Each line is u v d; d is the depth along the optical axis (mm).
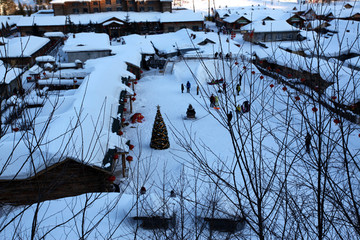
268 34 52750
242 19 63188
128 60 36000
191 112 25203
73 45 42156
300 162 10609
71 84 30391
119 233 9188
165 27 64062
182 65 39219
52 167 13344
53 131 15609
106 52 41781
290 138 16547
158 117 19984
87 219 9969
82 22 63469
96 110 19703
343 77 20828
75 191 14430
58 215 10148
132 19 64375
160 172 16922
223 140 21109
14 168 13062
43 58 38031
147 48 43719
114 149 16453
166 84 34500
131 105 26938
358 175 8773
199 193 11461
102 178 14562
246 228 6879
